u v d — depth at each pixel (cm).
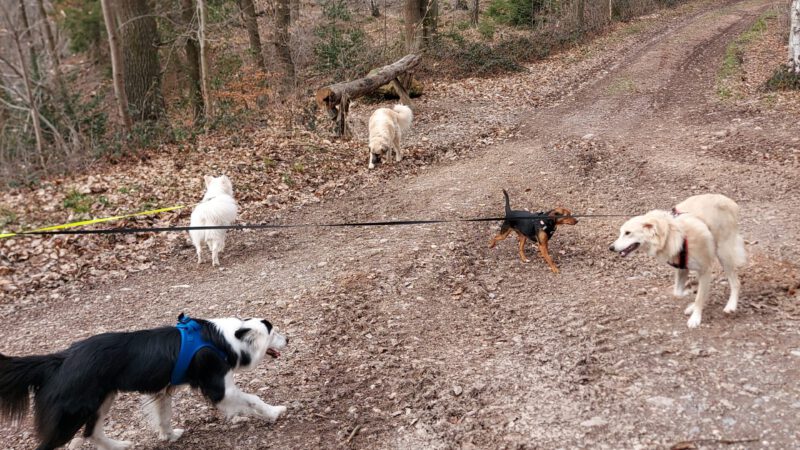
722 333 512
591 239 788
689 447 384
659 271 667
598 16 2781
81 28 2361
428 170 1214
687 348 497
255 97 1641
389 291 662
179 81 2031
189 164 1162
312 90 1909
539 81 1952
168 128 1405
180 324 412
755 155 1070
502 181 1066
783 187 900
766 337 496
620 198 947
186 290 716
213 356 403
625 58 2247
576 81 1956
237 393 418
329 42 2064
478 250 778
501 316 601
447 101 1759
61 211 955
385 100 1789
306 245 849
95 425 386
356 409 468
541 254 757
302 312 628
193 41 1820
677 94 1680
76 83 2278
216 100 1673
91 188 1037
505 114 1598
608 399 445
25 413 370
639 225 518
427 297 648
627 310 581
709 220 529
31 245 823
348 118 1444
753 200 870
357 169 1209
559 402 450
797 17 1523
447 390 481
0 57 1368
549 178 1063
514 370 500
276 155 1220
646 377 464
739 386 438
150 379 387
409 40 2134
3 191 1094
